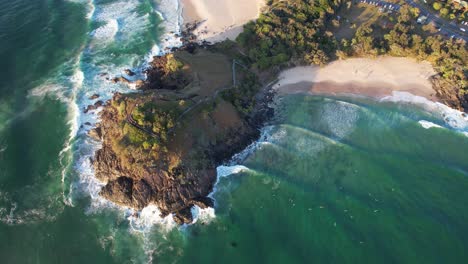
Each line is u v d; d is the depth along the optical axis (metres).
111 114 68.31
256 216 58.41
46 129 71.62
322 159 66.38
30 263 53.66
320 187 61.91
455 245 53.88
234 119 69.44
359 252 53.34
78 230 56.94
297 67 84.38
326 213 58.09
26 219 58.19
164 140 60.47
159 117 61.47
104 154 63.03
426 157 67.00
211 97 69.62
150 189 59.12
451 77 79.44
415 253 53.09
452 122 73.62
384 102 77.44
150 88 77.19
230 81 75.31
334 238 55.09
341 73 83.25
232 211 59.12
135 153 59.66
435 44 84.12
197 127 64.62
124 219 58.06
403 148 68.56
